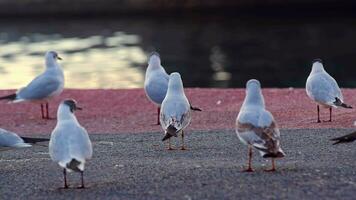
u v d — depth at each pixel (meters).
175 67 43.53
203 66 43.69
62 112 11.41
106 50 47.81
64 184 11.58
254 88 11.91
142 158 13.52
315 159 12.66
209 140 15.06
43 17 69.88
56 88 18.88
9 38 55.28
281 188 10.73
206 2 72.81
